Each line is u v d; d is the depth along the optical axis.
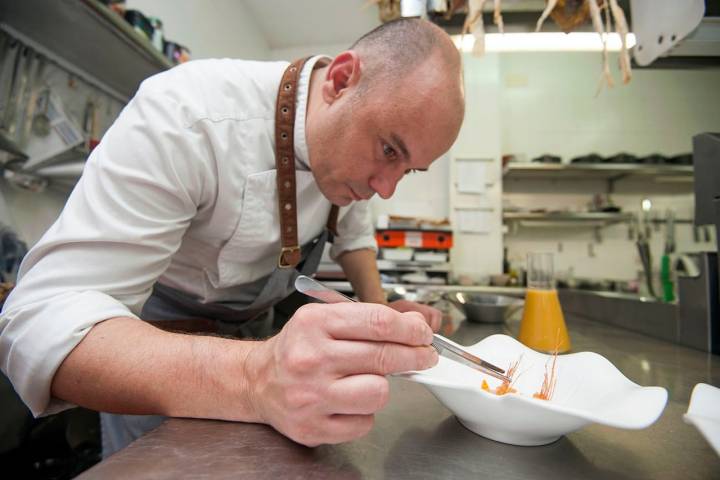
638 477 0.32
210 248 0.76
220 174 0.65
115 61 1.23
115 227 0.50
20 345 0.41
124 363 0.39
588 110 3.28
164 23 1.89
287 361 0.34
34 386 0.41
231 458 0.32
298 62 0.75
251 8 2.93
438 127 0.59
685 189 3.08
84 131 1.28
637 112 3.26
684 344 0.81
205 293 0.81
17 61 1.05
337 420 0.33
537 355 0.53
